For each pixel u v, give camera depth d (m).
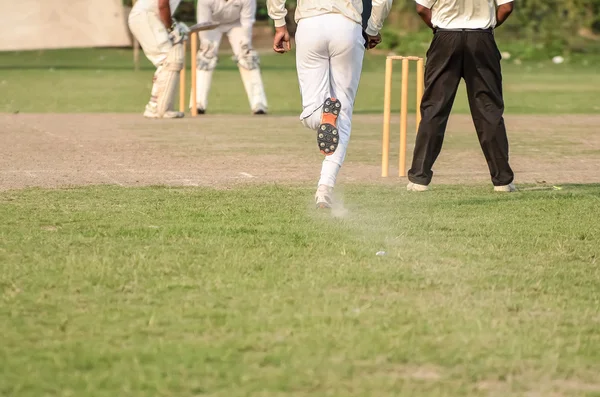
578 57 111.56
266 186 25.73
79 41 67.44
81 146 34.62
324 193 21.89
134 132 39.91
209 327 13.03
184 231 19.19
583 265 16.92
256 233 19.11
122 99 59.41
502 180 25.41
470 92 25.39
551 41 115.75
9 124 42.25
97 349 12.10
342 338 12.57
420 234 19.33
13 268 15.98
